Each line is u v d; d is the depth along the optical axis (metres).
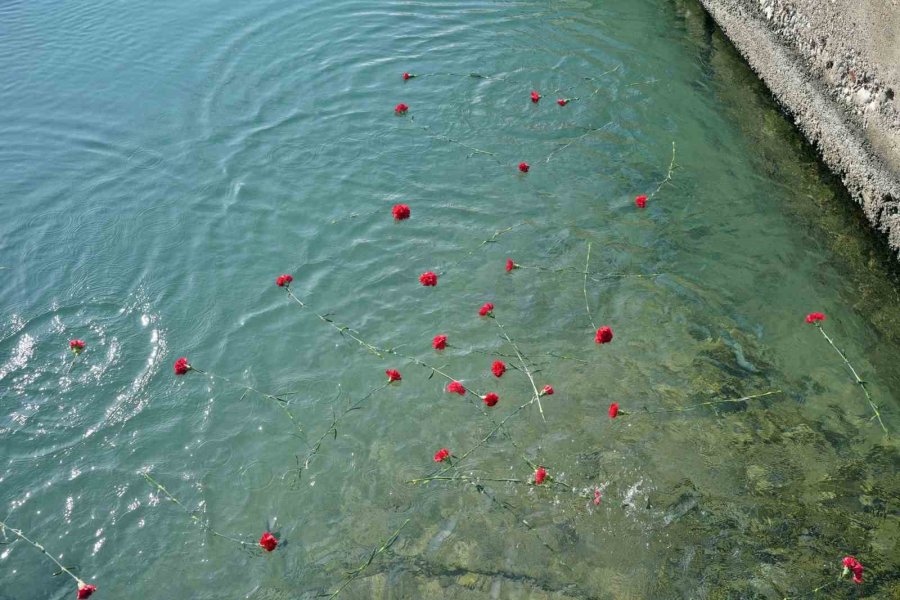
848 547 3.89
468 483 4.28
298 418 4.70
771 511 4.07
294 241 5.96
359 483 4.33
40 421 4.77
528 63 7.91
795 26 6.70
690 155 6.67
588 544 3.96
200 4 9.29
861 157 5.84
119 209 6.35
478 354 5.02
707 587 3.75
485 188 6.37
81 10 9.37
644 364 4.90
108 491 4.38
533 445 4.45
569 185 6.37
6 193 6.56
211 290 5.59
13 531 4.19
